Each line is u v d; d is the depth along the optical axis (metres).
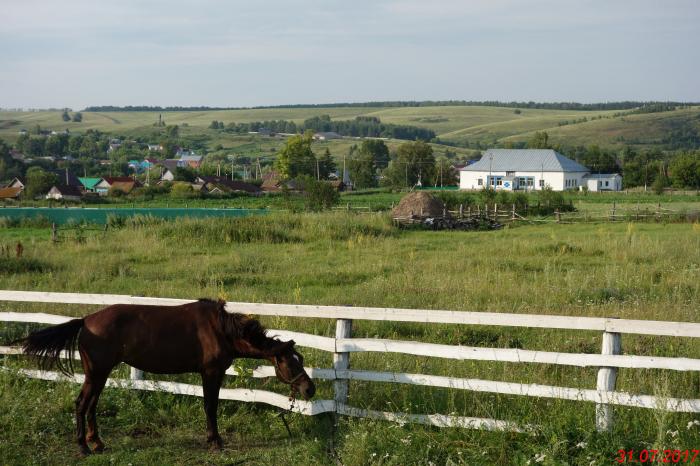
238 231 28.58
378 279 17.50
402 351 7.66
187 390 8.55
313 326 11.87
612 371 7.02
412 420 7.47
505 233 34.09
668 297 13.83
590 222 41.91
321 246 26.78
